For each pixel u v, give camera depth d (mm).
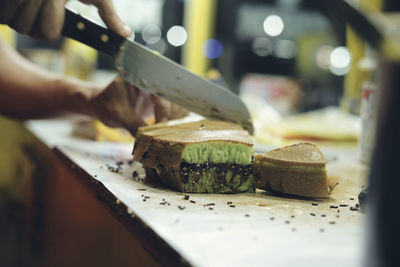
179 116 866
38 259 1141
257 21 2061
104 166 803
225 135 700
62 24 770
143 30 1963
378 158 353
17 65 1042
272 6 1993
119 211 609
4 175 1372
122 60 789
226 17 2047
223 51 2082
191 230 523
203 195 667
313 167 665
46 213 1135
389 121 344
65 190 1050
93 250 931
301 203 644
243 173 692
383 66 340
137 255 707
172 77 799
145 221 544
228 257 466
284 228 539
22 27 753
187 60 2070
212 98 803
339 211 607
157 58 796
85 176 753
